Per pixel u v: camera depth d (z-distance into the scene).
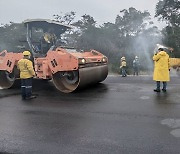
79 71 9.04
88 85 10.62
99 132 5.23
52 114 6.64
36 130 5.46
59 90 9.84
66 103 7.82
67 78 9.79
